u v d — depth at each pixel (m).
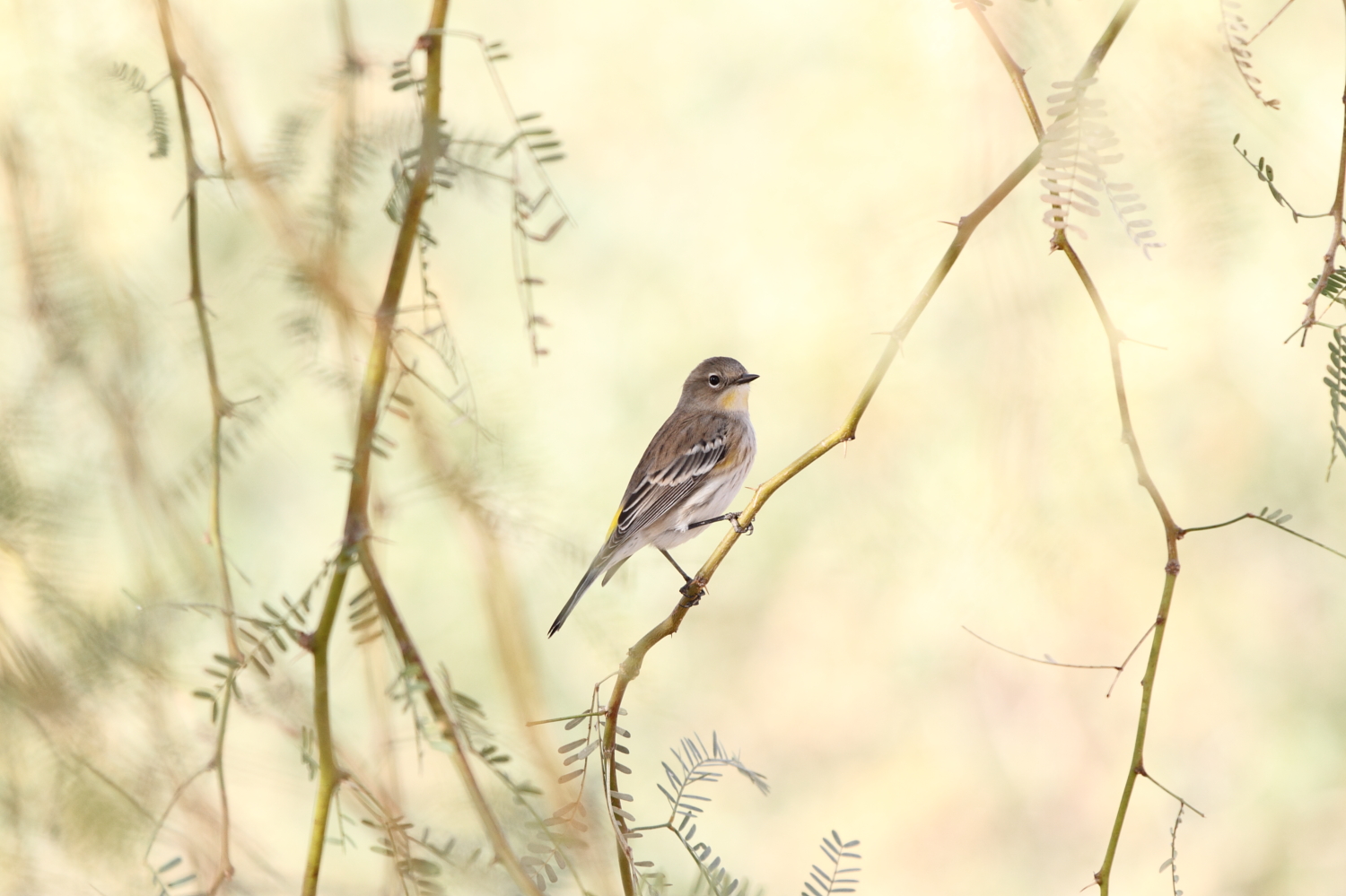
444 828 5.88
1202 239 7.03
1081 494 9.91
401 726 7.23
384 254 10.88
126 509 7.11
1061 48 7.38
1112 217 7.19
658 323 17.30
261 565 12.45
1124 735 19.11
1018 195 9.59
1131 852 18.47
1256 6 12.15
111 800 5.79
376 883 7.25
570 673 13.08
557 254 17.52
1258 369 15.18
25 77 7.75
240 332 7.82
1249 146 8.18
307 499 12.65
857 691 19.17
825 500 17.84
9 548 6.27
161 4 6.98
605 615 7.28
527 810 5.70
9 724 5.79
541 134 5.59
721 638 19.03
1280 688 18.41
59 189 7.74
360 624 5.35
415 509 11.80
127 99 7.78
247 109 11.20
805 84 14.18
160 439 7.50
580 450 16.70
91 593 6.40
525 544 6.64
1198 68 7.26
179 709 6.25
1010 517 10.02
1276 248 15.09
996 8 7.40
